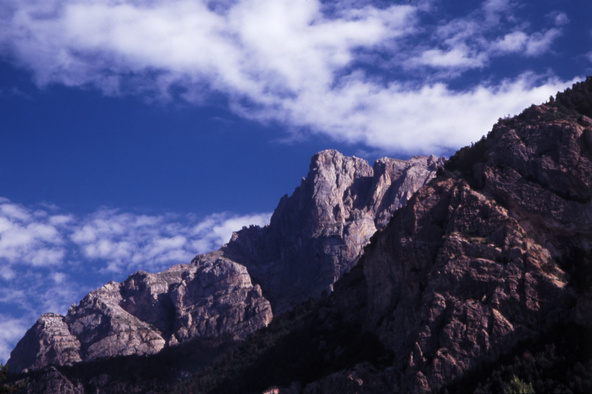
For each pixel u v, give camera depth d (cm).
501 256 15088
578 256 15088
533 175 16338
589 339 13488
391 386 14900
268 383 17575
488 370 13862
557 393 12744
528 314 14312
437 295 15062
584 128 16312
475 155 17762
